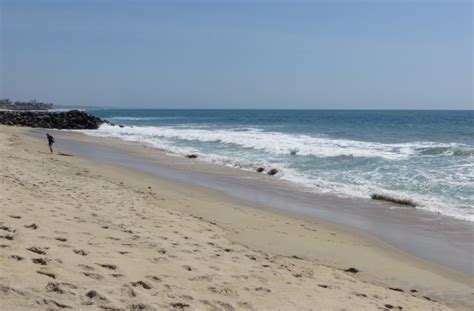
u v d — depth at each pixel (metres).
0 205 7.82
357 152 25.53
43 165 17.28
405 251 9.83
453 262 9.18
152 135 45.41
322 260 8.72
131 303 4.47
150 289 5.02
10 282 4.19
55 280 4.54
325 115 133.12
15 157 18.39
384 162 21.83
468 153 24.73
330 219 12.55
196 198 14.36
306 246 9.53
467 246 10.25
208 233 9.28
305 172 20.31
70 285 4.50
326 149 27.36
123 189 13.92
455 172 19.17
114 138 41.81
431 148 26.69
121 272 5.34
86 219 8.21
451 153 25.17
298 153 26.25
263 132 48.00
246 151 28.83
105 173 18.16
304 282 6.72
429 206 14.05
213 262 6.88
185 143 35.50
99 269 5.25
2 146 23.16
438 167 20.56
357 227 11.78
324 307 5.68
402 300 6.75
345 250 9.52
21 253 5.13
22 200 8.79
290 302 5.63
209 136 40.78
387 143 32.97
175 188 16.17
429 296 7.38
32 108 153.25
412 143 33.41
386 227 11.80
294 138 37.44
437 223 12.24
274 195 15.72
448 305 7.05
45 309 3.88
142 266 5.84
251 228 10.66
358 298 6.41
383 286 7.57
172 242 7.67
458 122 76.12
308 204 14.38
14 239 5.70
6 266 4.57
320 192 16.28
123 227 8.11
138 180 17.33
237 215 12.05
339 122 78.88
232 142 34.22
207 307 4.90
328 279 7.21
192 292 5.24
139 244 7.05
